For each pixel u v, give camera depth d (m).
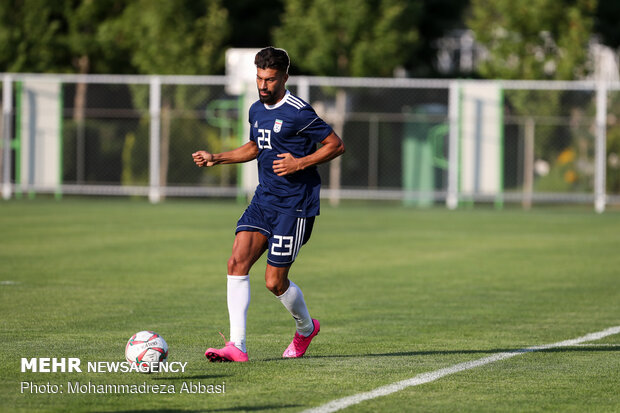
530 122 87.12
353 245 54.34
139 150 90.75
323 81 81.81
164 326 28.50
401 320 30.33
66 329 27.70
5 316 29.95
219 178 90.38
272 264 23.17
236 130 90.38
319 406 18.55
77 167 91.00
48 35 92.25
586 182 87.31
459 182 84.94
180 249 50.62
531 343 26.27
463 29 112.69
